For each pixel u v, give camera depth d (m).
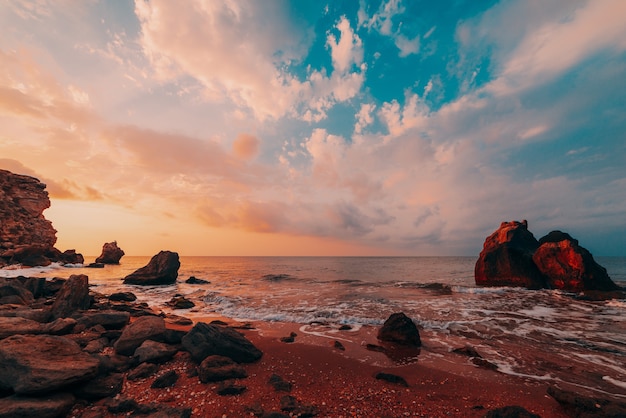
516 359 12.36
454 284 39.16
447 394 9.18
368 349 13.34
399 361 11.97
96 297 24.78
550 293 30.23
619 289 31.11
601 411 7.60
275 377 9.96
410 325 14.80
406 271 63.38
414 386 9.73
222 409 7.99
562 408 8.34
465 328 17.06
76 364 8.26
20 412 6.57
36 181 67.19
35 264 54.91
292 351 12.86
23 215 62.16
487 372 10.95
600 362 12.04
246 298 26.75
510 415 7.39
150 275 39.78
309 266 86.94
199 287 36.25
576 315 20.47
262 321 18.53
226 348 11.37
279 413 7.53
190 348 11.31
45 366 7.62
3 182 60.78
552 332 16.38
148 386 9.16
